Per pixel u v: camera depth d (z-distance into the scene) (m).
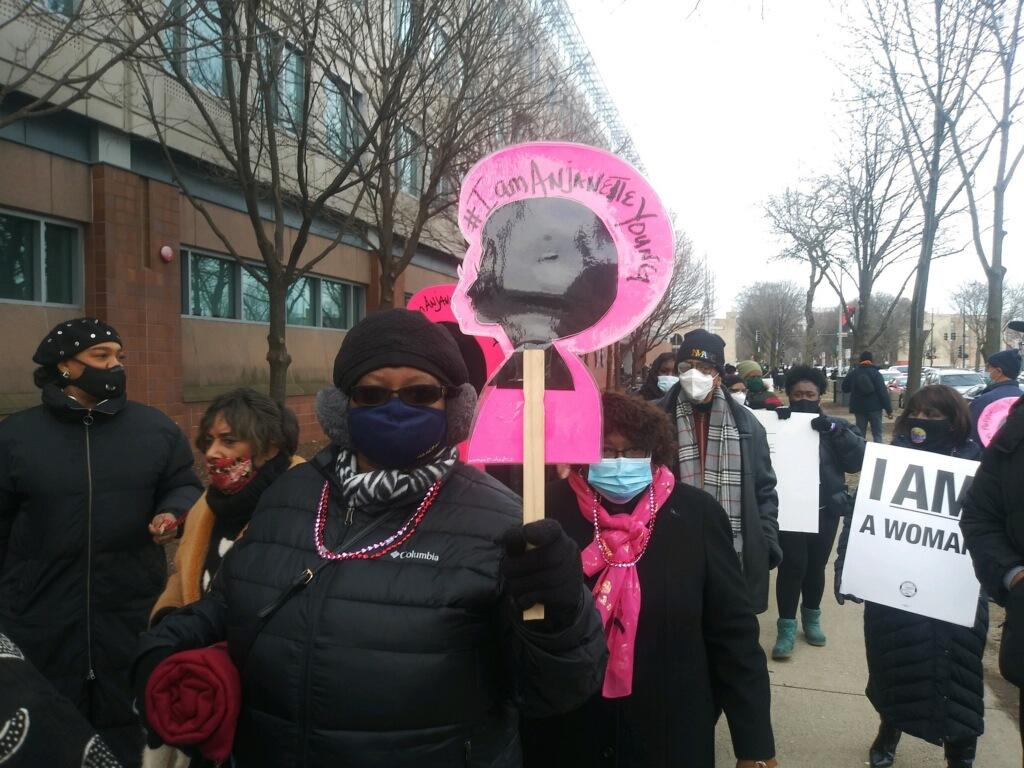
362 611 1.43
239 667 1.52
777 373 37.59
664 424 2.28
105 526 2.81
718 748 3.71
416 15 7.18
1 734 0.97
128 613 2.88
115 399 2.94
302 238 7.06
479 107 8.59
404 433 1.52
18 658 1.07
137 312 9.21
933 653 3.09
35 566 2.77
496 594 1.44
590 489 2.28
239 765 1.52
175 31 6.13
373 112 9.86
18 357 7.95
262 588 1.52
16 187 7.81
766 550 3.59
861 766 3.50
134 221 9.17
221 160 9.84
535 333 1.70
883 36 8.59
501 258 1.74
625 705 2.15
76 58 7.72
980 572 2.56
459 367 1.65
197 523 2.37
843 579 3.21
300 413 12.87
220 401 2.37
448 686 1.40
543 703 1.42
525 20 8.71
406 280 16.56
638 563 2.20
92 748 1.05
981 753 3.65
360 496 1.53
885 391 13.99
